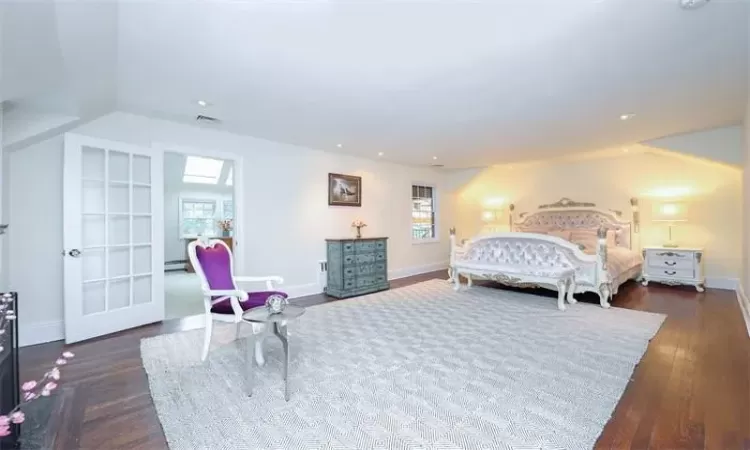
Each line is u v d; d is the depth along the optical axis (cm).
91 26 181
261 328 248
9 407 153
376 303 443
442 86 285
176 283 636
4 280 284
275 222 476
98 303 330
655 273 529
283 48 220
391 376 230
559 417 180
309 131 426
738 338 297
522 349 275
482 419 179
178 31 197
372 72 257
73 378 233
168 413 188
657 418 178
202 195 918
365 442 162
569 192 659
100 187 336
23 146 295
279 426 175
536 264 459
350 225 575
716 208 513
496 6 179
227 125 399
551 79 272
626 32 205
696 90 298
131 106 330
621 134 447
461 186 768
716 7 180
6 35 160
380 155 584
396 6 178
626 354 262
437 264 750
